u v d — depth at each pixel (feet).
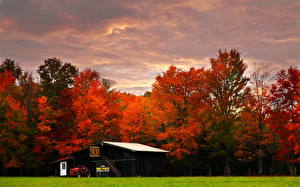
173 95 185.06
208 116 184.34
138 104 208.64
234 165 202.49
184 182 93.56
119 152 160.35
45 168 216.74
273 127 157.99
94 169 165.37
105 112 203.31
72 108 202.59
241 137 185.47
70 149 194.29
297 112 147.02
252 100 173.06
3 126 184.24
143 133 213.87
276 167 203.92
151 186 77.77
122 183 89.97
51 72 264.11
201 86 184.44
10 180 116.57
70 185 84.43
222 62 186.29
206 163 198.08
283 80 158.10
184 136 183.73
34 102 207.51
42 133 196.75
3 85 197.77
